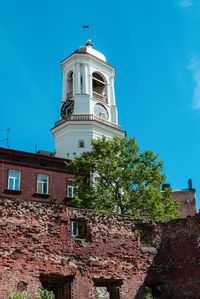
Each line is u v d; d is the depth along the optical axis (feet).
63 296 66.64
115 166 118.83
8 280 59.88
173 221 77.30
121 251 72.54
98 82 181.06
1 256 60.64
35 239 64.54
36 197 123.44
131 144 125.49
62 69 179.52
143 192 113.60
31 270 62.39
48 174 128.26
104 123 161.17
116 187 117.80
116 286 71.26
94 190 117.19
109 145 124.36
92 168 122.31
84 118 158.92
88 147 154.40
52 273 64.13
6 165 122.01
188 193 200.85
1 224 62.34
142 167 118.52
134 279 72.18
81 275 66.90
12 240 62.44
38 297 61.05
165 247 76.59
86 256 68.49
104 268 69.56
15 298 56.13
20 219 64.39
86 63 171.63
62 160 132.26
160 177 120.57
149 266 75.05
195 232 72.23
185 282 71.05
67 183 130.52
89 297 66.28
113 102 175.32
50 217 67.31
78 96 164.86
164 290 74.13
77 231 115.44
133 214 111.04
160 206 111.14
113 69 181.16
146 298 70.74
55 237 66.49
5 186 119.65
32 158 127.13
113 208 111.86
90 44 183.52
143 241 102.89
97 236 70.90
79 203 112.68
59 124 161.17
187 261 71.87
